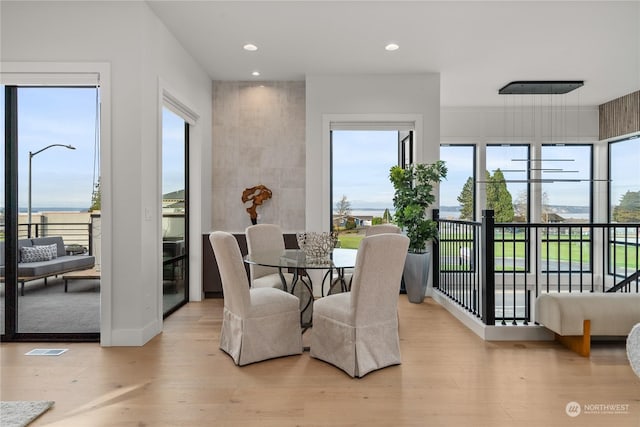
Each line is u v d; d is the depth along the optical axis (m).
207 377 2.62
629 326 2.99
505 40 4.11
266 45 4.23
